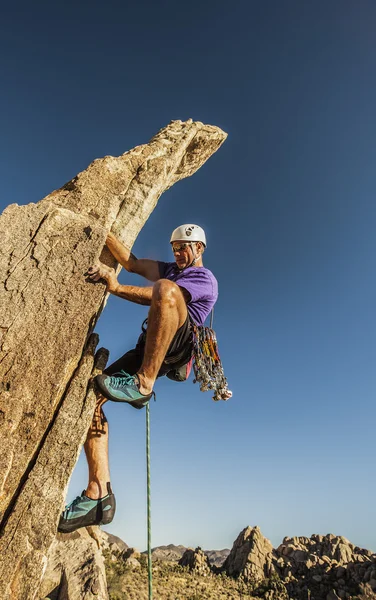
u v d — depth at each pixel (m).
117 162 5.46
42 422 3.92
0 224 4.60
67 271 4.48
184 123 6.36
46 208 4.75
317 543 116.94
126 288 4.52
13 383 3.99
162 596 59.28
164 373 4.78
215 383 4.51
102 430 4.44
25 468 3.79
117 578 58.84
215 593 75.00
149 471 4.66
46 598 25.55
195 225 5.17
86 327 4.29
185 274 4.72
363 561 106.44
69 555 28.56
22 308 4.27
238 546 111.12
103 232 4.70
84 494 4.21
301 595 92.06
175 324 4.20
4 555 3.49
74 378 4.17
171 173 5.98
